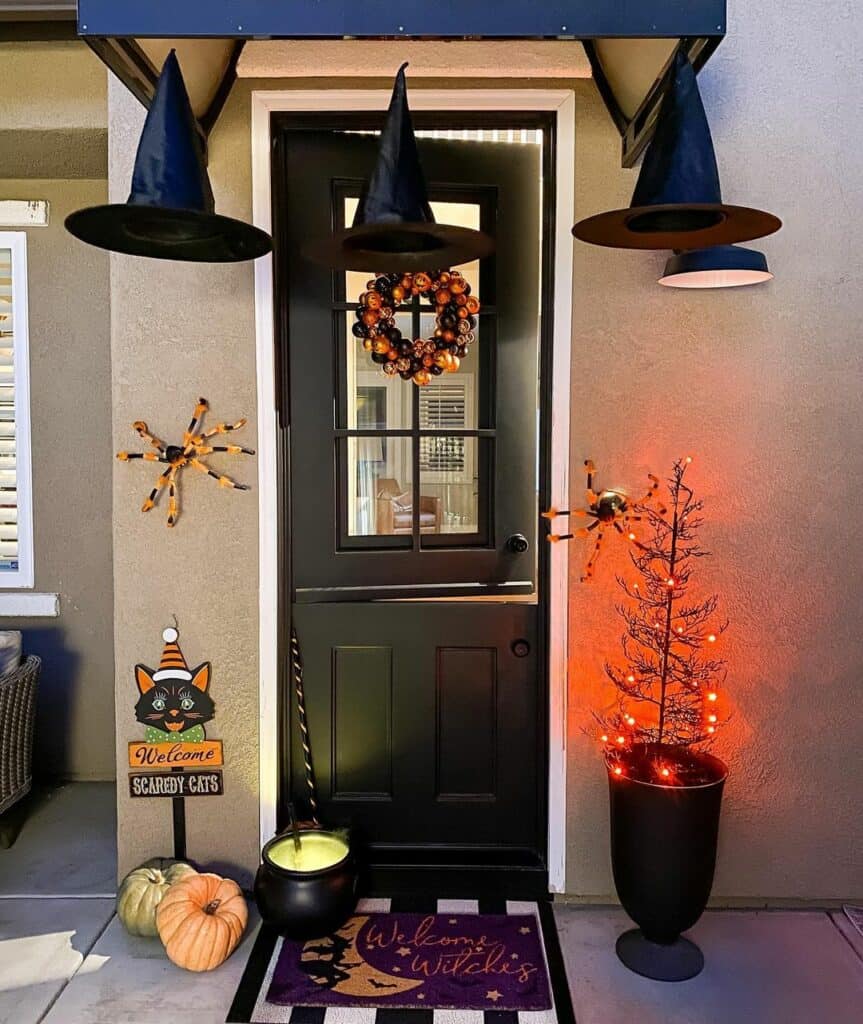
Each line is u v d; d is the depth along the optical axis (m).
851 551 2.37
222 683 2.40
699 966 2.12
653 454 2.35
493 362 2.46
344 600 2.46
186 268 2.34
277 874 2.17
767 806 2.41
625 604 2.37
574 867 2.42
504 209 2.43
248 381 2.35
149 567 2.38
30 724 2.91
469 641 2.47
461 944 2.21
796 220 2.30
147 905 2.24
